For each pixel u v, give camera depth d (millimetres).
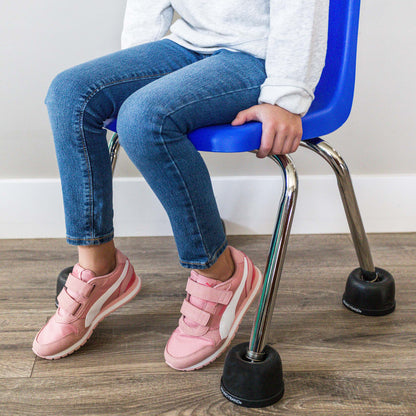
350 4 924
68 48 1332
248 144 769
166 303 1129
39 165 1429
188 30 978
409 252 1356
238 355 831
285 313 1082
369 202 1453
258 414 796
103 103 889
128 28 1068
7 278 1244
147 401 827
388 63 1346
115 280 985
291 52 803
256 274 992
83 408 812
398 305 1107
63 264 1316
